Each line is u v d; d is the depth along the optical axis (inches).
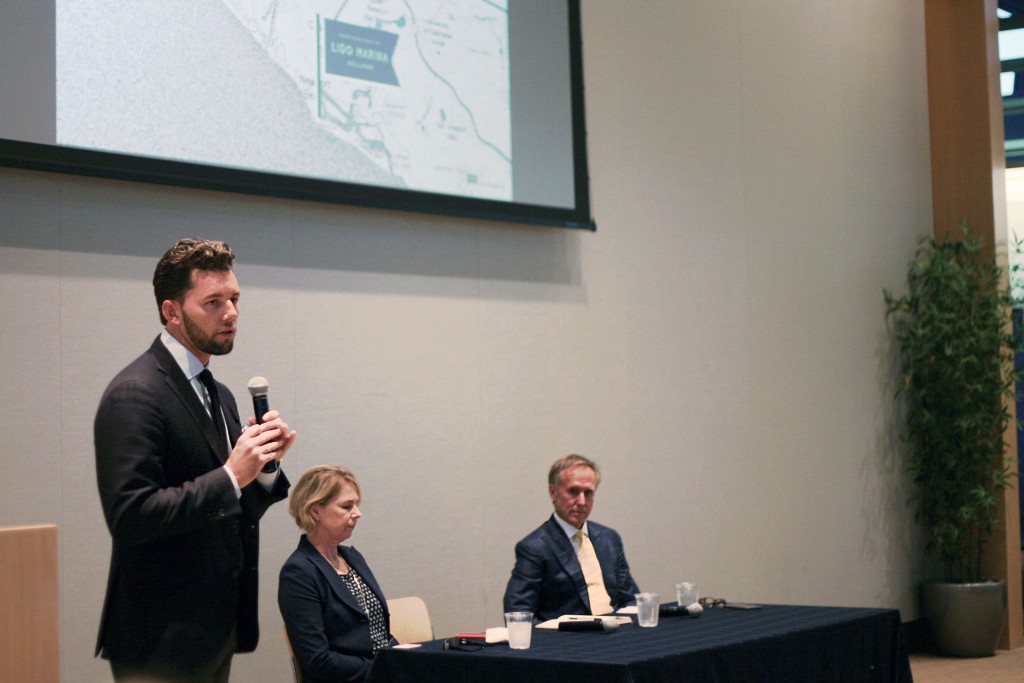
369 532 172.9
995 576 278.8
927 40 296.8
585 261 210.1
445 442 184.2
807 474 252.8
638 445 216.4
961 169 291.0
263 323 162.7
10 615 69.7
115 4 148.1
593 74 214.8
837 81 270.5
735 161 242.4
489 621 188.1
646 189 222.7
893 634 143.7
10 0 139.2
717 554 229.9
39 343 141.8
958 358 272.4
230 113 158.2
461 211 185.2
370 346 175.0
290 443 103.2
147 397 98.7
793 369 251.8
